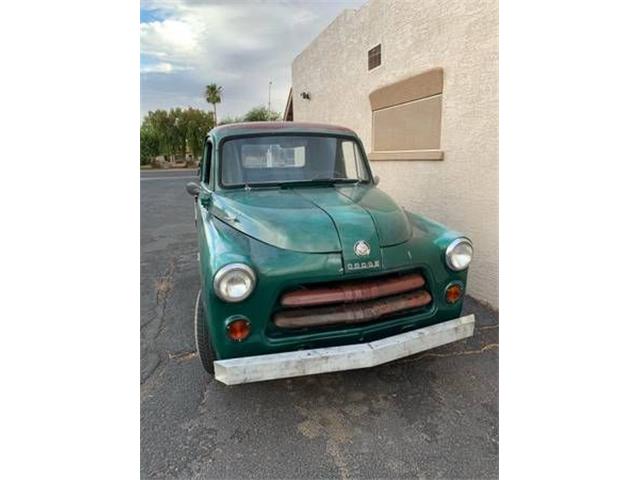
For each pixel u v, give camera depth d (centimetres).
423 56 467
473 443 218
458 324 255
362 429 230
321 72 847
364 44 621
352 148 368
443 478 197
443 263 258
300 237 228
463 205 419
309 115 956
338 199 290
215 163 325
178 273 525
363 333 230
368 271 229
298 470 202
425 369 292
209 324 217
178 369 294
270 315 216
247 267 205
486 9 366
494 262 388
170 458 210
